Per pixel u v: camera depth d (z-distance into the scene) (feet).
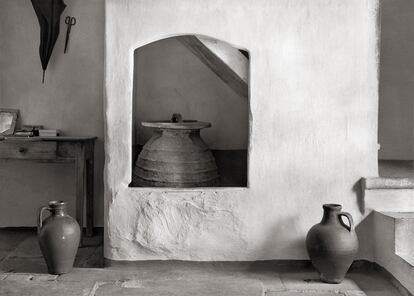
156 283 14.89
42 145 17.84
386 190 15.87
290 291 14.47
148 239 15.94
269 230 16.05
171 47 19.69
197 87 19.79
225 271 16.06
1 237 19.24
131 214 15.94
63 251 15.23
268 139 15.92
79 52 19.53
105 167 16.05
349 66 15.83
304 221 16.05
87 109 19.69
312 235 14.99
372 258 16.12
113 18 15.66
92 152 19.10
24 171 19.89
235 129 19.83
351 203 16.03
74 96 19.65
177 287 14.62
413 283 13.64
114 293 14.15
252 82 15.81
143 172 17.11
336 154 15.96
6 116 19.38
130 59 15.75
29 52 19.48
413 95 19.99
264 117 15.88
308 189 16.01
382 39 20.03
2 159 19.80
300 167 15.98
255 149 15.92
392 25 19.98
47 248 15.19
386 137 20.20
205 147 17.60
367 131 15.94
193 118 19.83
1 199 19.92
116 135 15.90
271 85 15.84
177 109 19.83
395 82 20.06
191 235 15.94
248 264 16.11
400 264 14.37
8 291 14.12
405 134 20.11
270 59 15.79
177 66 19.75
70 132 19.72
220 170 19.81
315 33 15.75
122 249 16.05
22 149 17.80
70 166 19.88
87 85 19.62
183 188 16.16
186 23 15.69
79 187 18.01
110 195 15.96
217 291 14.37
